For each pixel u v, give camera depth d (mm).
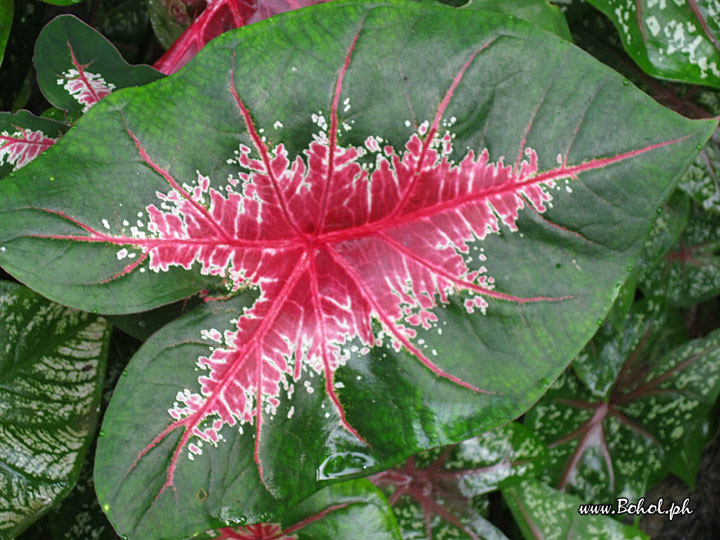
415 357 435
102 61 456
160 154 417
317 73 420
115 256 418
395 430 431
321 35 419
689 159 416
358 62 421
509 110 425
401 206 438
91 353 503
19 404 490
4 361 488
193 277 431
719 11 524
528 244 430
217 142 422
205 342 431
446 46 422
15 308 492
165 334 428
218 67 416
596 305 423
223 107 418
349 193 436
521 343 428
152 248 422
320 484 430
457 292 435
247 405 430
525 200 428
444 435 428
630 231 421
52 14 567
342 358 437
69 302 411
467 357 431
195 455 424
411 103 425
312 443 433
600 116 420
